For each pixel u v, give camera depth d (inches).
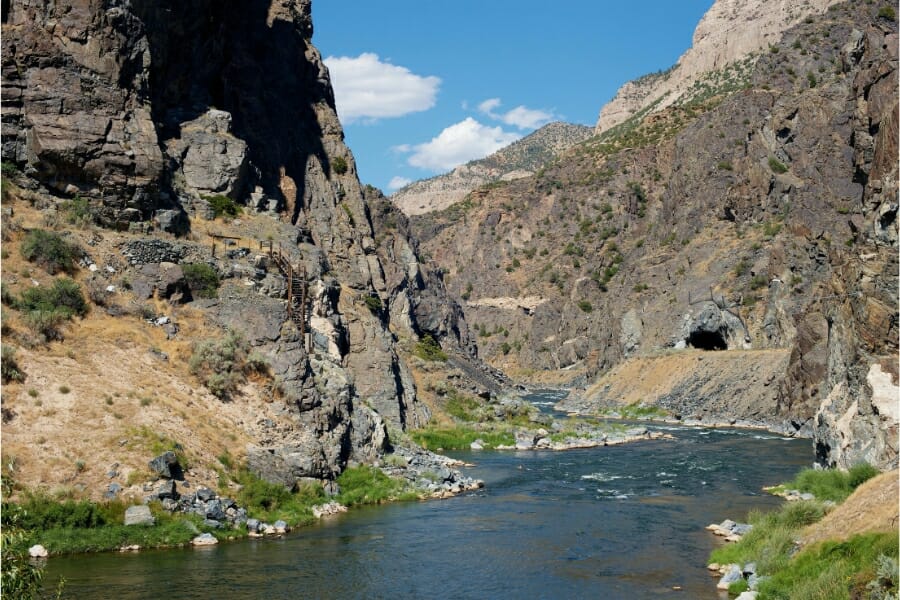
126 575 1275.8
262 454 1766.7
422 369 3836.1
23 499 1381.6
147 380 1739.7
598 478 2383.1
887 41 3882.9
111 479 1483.8
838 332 2423.7
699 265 5851.4
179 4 2620.6
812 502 1523.1
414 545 1549.0
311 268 2618.1
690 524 1752.0
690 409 4495.6
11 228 1857.8
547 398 6333.7
